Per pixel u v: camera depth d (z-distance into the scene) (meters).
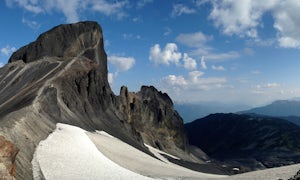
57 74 129.12
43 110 84.12
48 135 66.88
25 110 71.00
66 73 131.38
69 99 118.50
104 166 65.06
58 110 94.31
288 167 65.62
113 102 163.88
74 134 79.25
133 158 88.31
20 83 139.00
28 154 51.97
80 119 110.38
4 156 37.66
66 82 126.00
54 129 74.81
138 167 79.38
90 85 141.00
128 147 106.75
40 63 154.38
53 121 83.12
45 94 95.25
